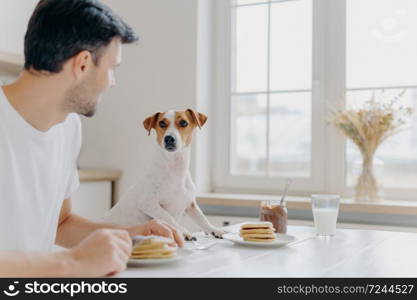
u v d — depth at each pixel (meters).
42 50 0.95
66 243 1.24
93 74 0.99
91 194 2.59
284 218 1.46
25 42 0.98
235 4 2.81
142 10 2.78
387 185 2.45
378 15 2.47
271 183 2.68
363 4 2.50
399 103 2.42
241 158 2.80
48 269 0.76
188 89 2.66
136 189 1.57
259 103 2.75
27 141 1.04
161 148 1.52
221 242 1.32
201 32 2.69
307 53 2.64
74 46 0.94
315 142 2.59
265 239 1.24
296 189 2.63
